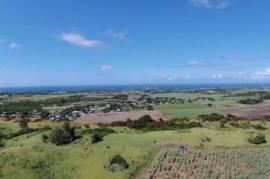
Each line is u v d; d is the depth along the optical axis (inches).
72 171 2664.9
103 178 2546.8
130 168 2677.2
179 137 3415.4
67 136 3348.9
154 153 2933.1
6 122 4788.4
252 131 3698.3
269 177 2502.5
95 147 3046.3
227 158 2829.7
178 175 2561.5
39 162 2746.1
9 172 2588.6
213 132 3641.7
